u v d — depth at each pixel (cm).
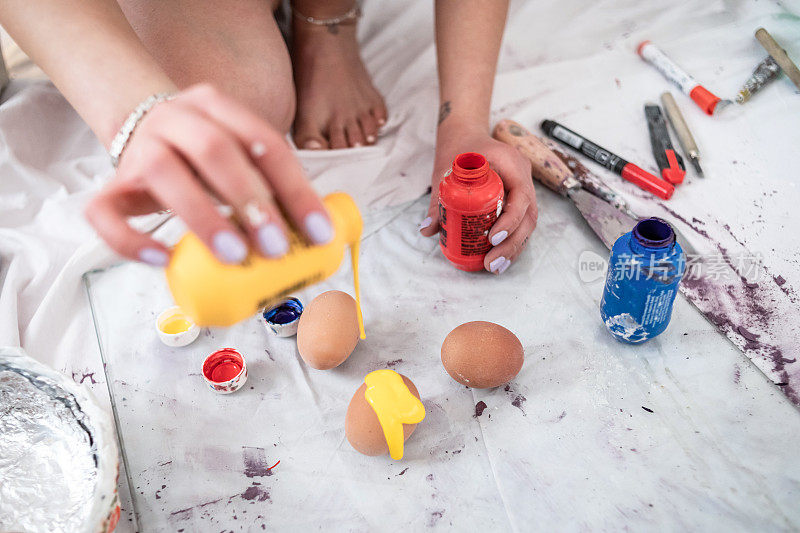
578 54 231
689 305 157
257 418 142
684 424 136
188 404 145
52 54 119
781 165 188
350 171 199
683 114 207
